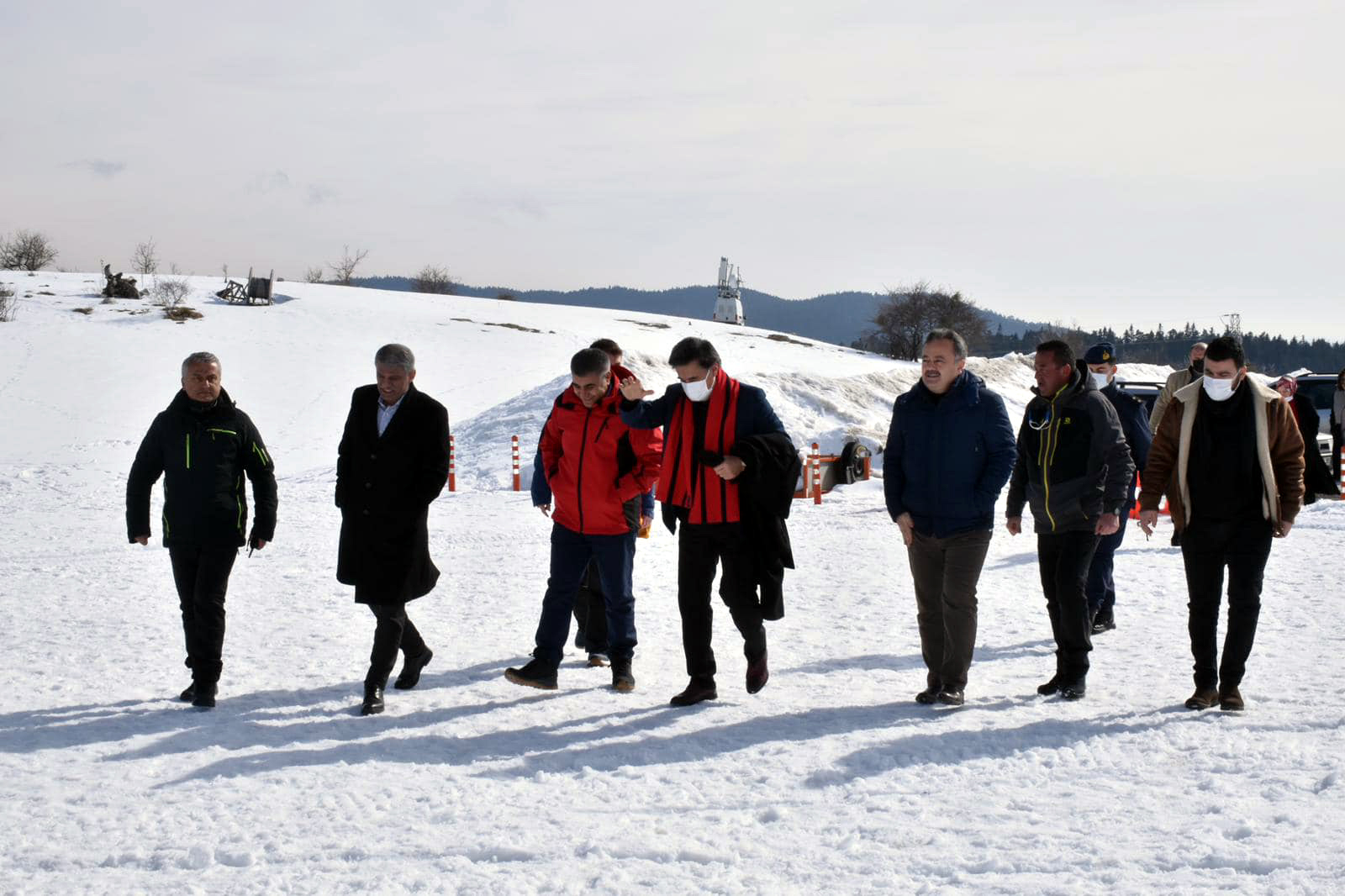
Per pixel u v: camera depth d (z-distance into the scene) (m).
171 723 5.77
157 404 41.25
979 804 4.39
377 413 6.16
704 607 6.17
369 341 57.03
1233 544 5.78
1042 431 6.29
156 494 21.67
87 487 23.73
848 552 12.40
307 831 4.22
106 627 8.46
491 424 27.36
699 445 6.09
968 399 6.00
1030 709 5.89
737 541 6.09
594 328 69.56
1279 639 7.37
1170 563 10.84
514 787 4.74
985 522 5.98
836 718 5.75
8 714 5.96
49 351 49.88
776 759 5.04
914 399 6.16
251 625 8.45
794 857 3.87
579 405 6.50
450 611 9.09
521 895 3.59
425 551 6.21
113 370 47.22
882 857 3.84
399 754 5.24
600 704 6.16
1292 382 12.11
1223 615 8.22
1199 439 5.80
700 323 84.25
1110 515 6.12
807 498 19.28
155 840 4.14
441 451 6.18
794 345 72.44
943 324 79.88
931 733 5.39
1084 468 6.17
